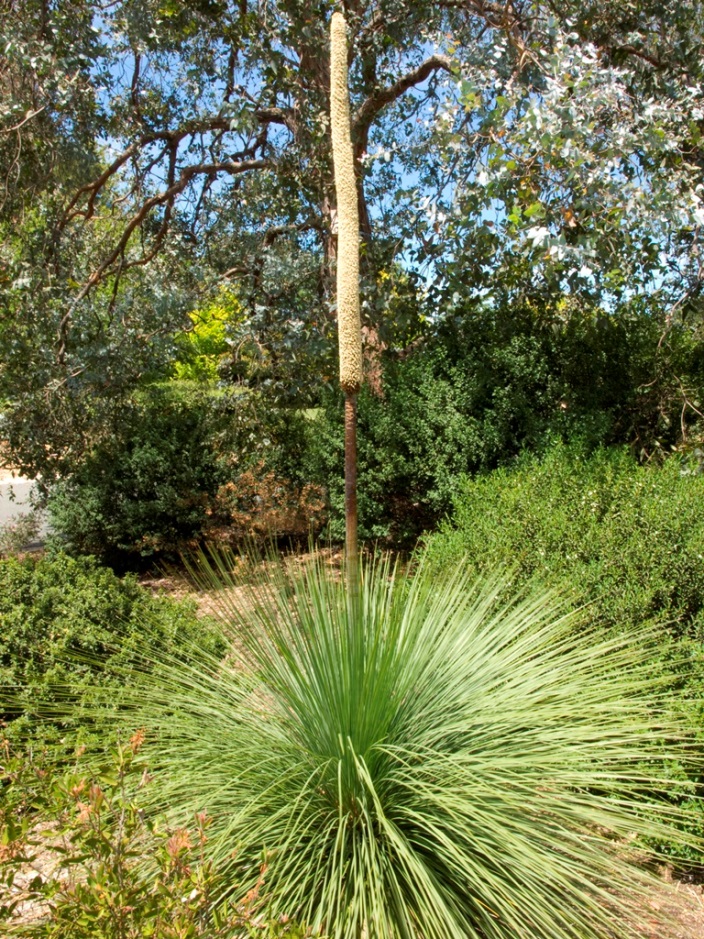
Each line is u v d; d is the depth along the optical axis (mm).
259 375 7363
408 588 3271
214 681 2963
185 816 2391
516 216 4609
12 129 6637
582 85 4680
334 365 7137
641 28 6020
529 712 2627
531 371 6539
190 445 8008
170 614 4156
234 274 8195
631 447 6332
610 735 2682
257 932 1655
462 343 6801
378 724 2496
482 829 2312
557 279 6199
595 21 5934
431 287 6406
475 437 6395
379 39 6969
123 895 1449
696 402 6188
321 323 6988
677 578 3725
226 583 3102
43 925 1527
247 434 7570
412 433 6672
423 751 2557
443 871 2363
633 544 3895
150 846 2094
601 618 3654
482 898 2303
